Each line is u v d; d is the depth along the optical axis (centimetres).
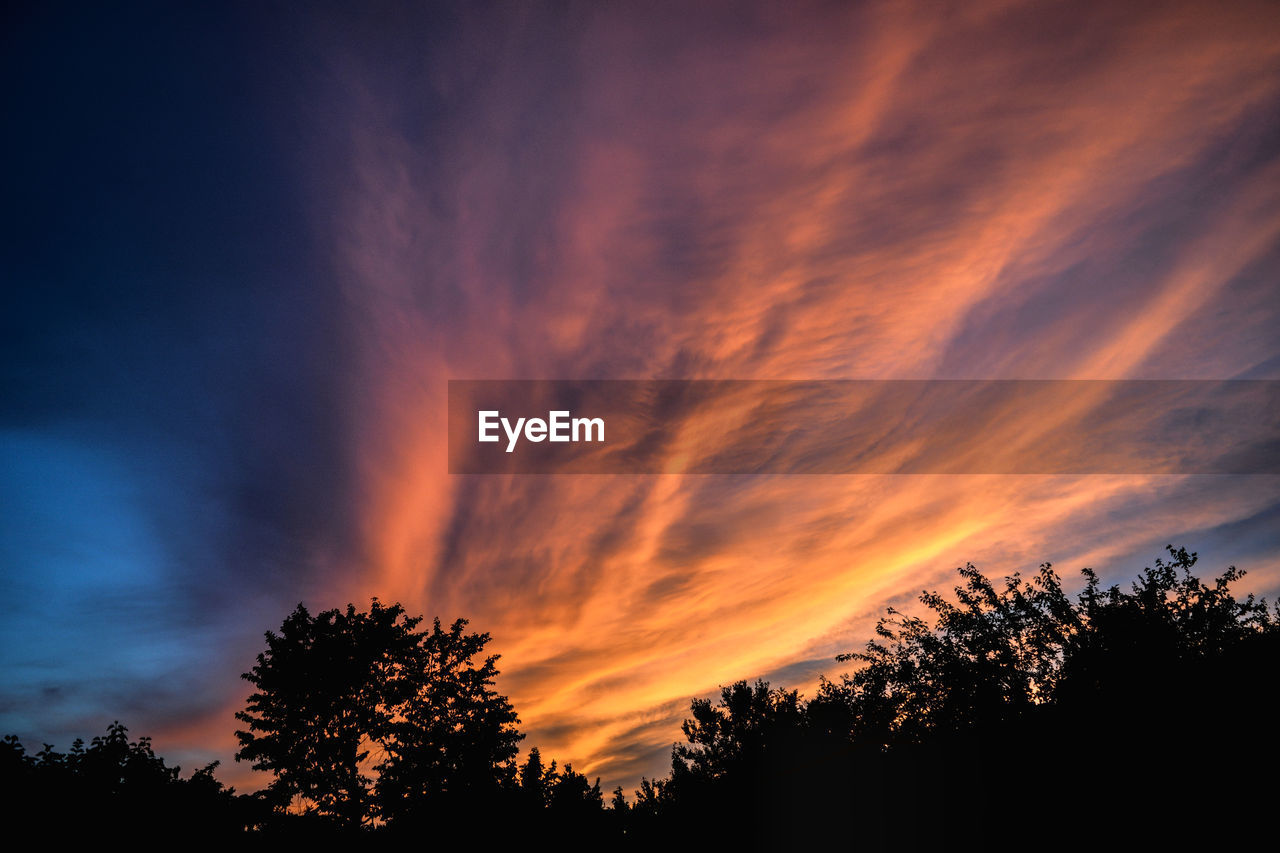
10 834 2475
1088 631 1738
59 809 2559
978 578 1967
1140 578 1811
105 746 2770
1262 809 1227
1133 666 1547
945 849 1672
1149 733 1395
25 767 2623
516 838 3086
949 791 1700
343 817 3288
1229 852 1222
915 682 1947
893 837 1805
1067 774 1464
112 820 2600
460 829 3053
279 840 3120
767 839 2308
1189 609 1730
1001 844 1541
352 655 3616
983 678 1819
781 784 2244
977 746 1689
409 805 3150
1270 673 1380
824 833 1984
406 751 3509
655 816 3123
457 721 3631
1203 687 1420
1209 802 1277
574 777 3400
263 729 3509
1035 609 1861
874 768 1917
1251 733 1302
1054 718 1595
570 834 3186
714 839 2525
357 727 3550
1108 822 1371
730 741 3734
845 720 2577
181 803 2788
